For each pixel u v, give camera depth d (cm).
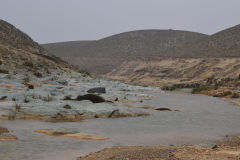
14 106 2327
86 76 8581
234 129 2270
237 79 9169
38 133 1711
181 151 1327
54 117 2294
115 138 1725
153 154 1248
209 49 17725
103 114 2602
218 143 1677
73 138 1638
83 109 2611
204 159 1154
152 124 2344
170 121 2567
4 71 5256
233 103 4981
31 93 3027
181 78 13488
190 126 2339
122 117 2650
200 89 8344
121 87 7106
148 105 3809
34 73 6119
